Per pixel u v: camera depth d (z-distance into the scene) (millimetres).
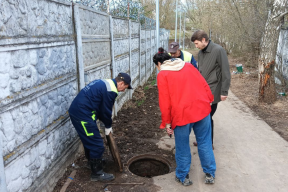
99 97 2982
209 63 3629
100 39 4594
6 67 2074
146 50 10367
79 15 3598
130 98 7320
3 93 2041
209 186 3117
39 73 2631
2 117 2037
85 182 3148
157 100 7508
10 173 2152
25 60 2357
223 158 3814
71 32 3471
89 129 2969
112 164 3607
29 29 2410
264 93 6867
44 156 2781
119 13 6121
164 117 2906
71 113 2984
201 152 3047
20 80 2281
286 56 8648
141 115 5961
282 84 8625
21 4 2277
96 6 4531
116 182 3174
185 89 2779
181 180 3123
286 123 5371
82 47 3812
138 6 8281
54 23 2953
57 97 3105
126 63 6730
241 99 7539
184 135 2883
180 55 4344
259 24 10477
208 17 22172
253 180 3242
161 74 2809
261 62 6809
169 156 3912
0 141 1947
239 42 15594
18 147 2271
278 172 3430
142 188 3062
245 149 4117
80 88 3748
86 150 3248
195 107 2801
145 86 9484
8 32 2090
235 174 3379
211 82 3678
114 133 4762
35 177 2590
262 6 10219
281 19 6395
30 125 2473
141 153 3975
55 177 3045
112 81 3104
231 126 5203
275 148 4145
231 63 16203
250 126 5195
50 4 2846
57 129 3119
